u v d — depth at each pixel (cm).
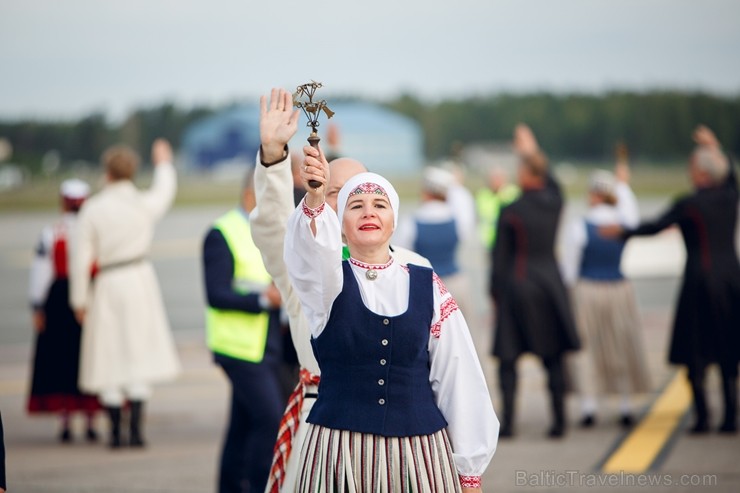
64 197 1538
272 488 745
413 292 645
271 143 689
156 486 1191
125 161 1482
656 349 2108
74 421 1686
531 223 1438
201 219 7431
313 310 644
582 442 1395
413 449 628
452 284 1617
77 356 1498
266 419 1020
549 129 19175
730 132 18575
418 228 1612
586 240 1523
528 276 1438
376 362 634
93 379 1430
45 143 19462
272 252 724
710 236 1405
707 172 1422
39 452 1410
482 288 3266
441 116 19412
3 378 1991
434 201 1633
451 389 649
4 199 11962
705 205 1403
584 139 18925
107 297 1449
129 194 1479
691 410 1586
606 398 1694
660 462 1258
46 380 1494
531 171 1471
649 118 18875
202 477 1232
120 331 1446
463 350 650
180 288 3491
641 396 1678
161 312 1486
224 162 17188
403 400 634
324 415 634
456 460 646
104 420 1697
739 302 1400
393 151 17350
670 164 18500
